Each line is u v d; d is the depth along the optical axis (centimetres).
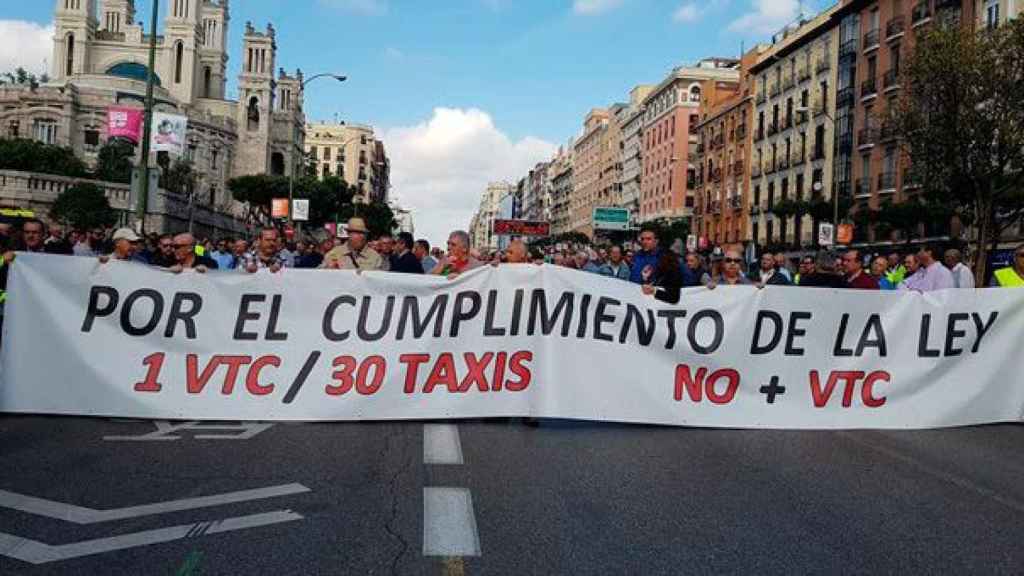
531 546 435
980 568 425
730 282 911
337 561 408
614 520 481
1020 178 2659
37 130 9025
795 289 777
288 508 489
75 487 522
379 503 503
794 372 776
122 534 440
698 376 764
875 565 424
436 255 2042
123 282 728
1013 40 2497
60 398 719
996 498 552
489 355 752
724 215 6894
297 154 12112
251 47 11156
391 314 746
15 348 718
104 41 11462
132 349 726
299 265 1154
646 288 762
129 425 714
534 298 753
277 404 732
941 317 799
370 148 16625
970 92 2538
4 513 470
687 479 576
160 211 5359
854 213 4306
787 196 5738
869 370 786
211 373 729
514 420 780
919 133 2664
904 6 4388
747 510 508
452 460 613
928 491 564
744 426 766
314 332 739
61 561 401
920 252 1143
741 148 6594
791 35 5791
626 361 755
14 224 945
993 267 2986
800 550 441
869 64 4750
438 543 435
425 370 746
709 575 403
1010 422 841
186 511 480
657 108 8806
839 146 5012
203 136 10275
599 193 11312
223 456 609
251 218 8312
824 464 634
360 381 741
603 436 718
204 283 734
